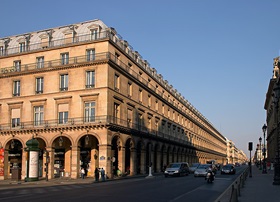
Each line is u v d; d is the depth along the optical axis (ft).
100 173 131.85
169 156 231.71
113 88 147.64
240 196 57.52
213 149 463.83
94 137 146.92
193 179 118.93
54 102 150.71
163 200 54.13
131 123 163.84
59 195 62.39
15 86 162.61
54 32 166.61
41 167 154.30
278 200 51.34
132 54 178.50
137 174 169.78
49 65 154.61
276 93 86.69
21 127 154.92
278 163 87.04
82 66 147.02
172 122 244.83
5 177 155.74
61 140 144.87
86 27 159.53
